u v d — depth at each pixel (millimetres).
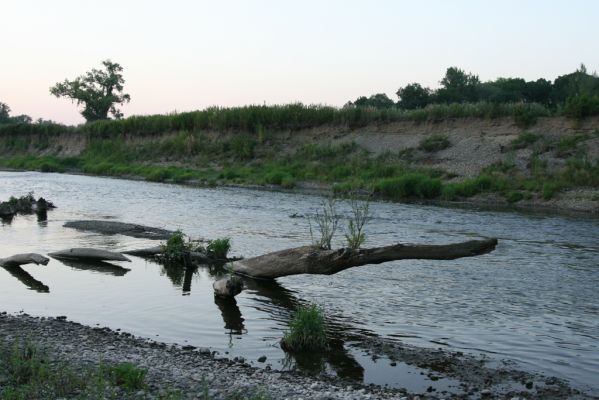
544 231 23359
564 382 9172
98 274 16453
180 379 8500
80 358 9234
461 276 15953
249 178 45406
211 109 61750
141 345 10383
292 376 9148
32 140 80125
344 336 11281
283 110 55250
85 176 54406
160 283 15461
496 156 40000
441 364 9875
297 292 14516
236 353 10398
